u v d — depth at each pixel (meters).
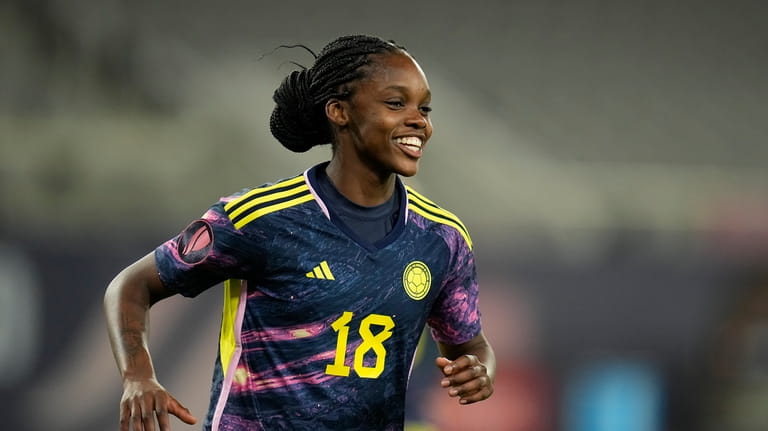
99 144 41.56
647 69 61.31
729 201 42.31
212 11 58.62
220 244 10.02
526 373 36.69
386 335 10.23
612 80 60.28
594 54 61.78
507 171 45.03
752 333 37.50
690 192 43.03
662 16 64.38
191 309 34.06
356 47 10.38
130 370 9.75
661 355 37.41
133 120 44.56
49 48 47.62
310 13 60.84
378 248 10.24
